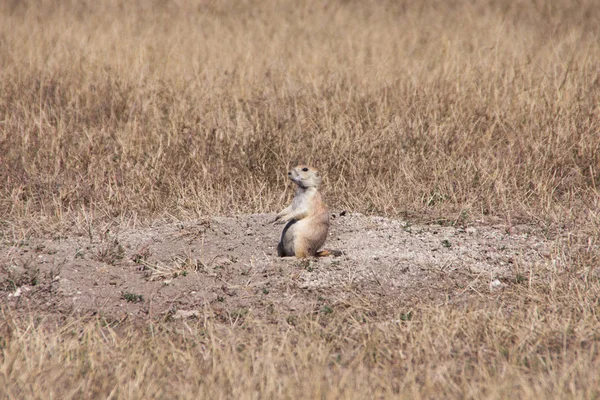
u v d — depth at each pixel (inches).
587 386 346.0
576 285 485.7
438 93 892.0
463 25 1296.8
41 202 673.6
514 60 989.8
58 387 356.2
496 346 401.1
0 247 574.9
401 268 539.8
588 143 778.8
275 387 348.8
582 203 693.9
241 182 730.8
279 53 1093.1
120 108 877.8
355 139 783.1
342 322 456.8
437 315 444.8
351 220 644.7
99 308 480.4
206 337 424.5
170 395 348.8
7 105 879.1
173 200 695.1
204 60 1048.2
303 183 552.4
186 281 517.0
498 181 708.7
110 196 688.4
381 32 1261.1
